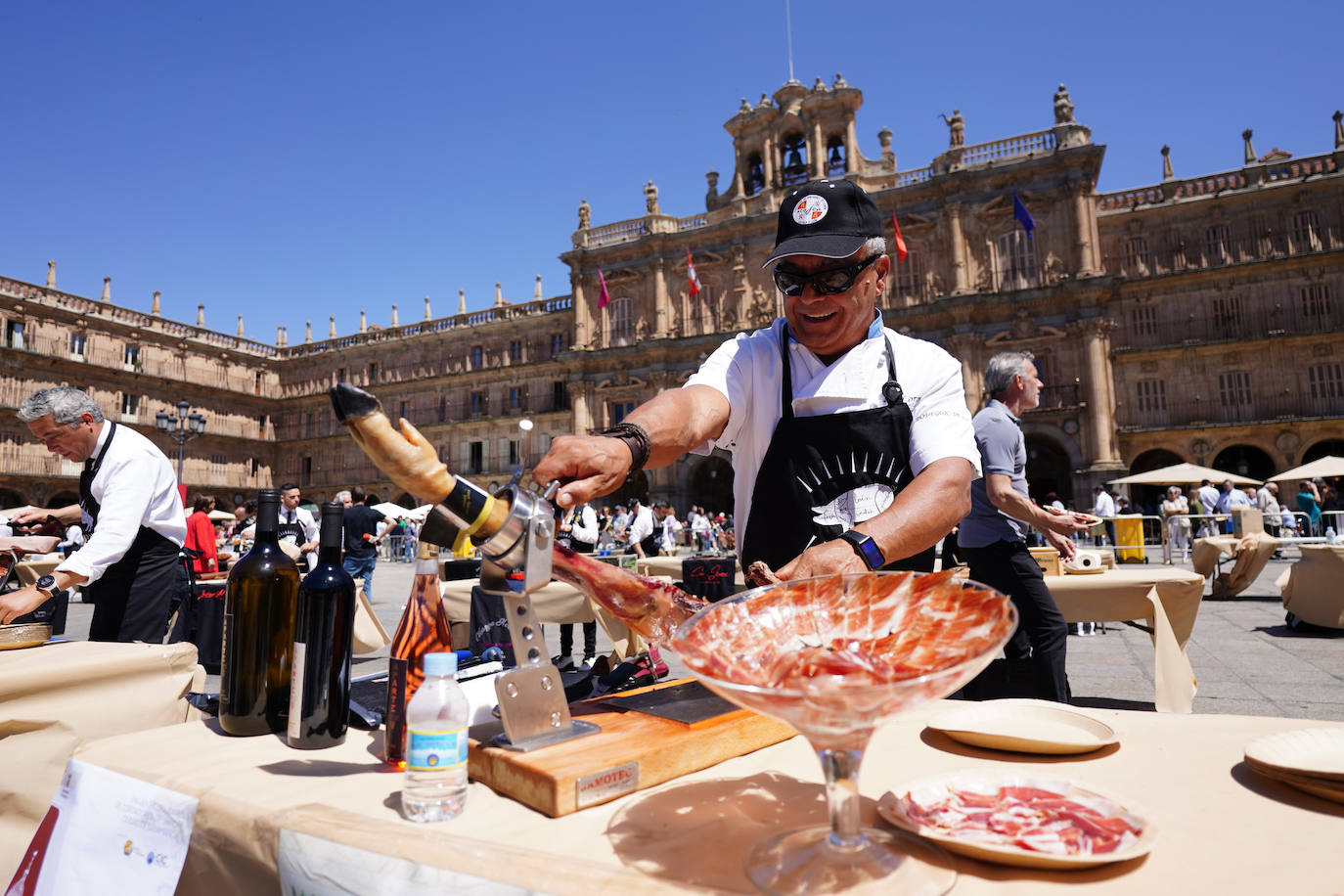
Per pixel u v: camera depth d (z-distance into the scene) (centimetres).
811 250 162
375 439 87
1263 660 570
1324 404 2462
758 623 92
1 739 168
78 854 113
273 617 137
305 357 4334
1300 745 100
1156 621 371
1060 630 306
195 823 100
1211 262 2673
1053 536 396
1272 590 1038
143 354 3778
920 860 74
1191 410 2616
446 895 75
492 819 88
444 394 3938
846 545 120
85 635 750
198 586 595
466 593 448
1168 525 1584
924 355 185
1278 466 2495
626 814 89
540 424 3616
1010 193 2644
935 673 60
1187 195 2739
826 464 178
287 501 850
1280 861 72
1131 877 70
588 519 810
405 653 113
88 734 177
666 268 3231
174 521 309
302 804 95
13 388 3262
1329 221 2544
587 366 3350
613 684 153
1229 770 99
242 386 4250
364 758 119
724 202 3284
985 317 2656
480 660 158
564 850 79
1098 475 2438
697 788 98
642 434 139
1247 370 2569
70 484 3369
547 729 104
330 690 125
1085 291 2511
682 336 3175
